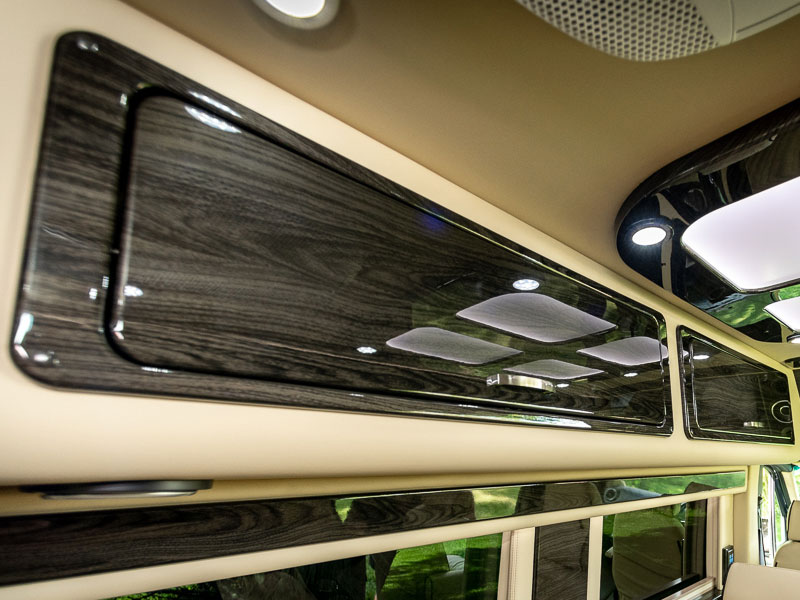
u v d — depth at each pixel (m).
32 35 0.52
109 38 0.57
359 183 0.84
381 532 0.98
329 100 0.82
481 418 0.95
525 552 1.36
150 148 0.59
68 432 0.49
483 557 1.35
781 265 1.43
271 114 0.73
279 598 0.94
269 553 0.81
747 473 2.72
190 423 0.58
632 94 0.77
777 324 1.96
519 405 1.05
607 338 1.37
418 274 0.90
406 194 0.91
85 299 0.51
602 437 1.27
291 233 0.72
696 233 1.26
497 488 1.22
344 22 0.66
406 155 0.96
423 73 0.75
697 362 1.83
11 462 0.47
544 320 1.16
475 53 0.70
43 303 0.48
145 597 0.79
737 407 2.08
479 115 0.84
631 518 1.96
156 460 0.56
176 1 0.63
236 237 0.66
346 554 0.93
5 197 0.48
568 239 1.30
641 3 0.53
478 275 1.02
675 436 1.58
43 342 0.48
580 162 0.97
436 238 0.95
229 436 0.61
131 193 0.57
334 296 0.76
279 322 0.68
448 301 0.95
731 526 2.68
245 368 0.63
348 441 0.74
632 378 1.43
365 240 0.83
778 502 3.44
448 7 0.63
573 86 0.76
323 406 0.71
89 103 0.55
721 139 0.87
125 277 0.55
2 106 0.49
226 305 0.63
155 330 0.56
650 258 1.34
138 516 0.69
